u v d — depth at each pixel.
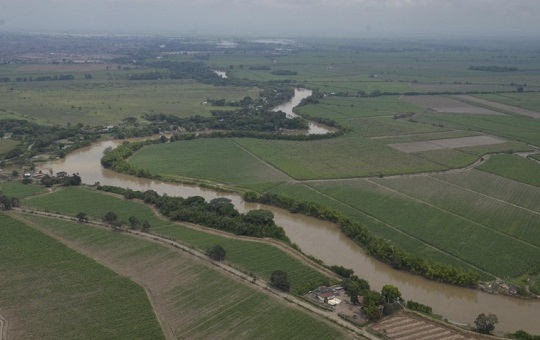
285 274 142.50
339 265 160.88
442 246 172.00
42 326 124.38
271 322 126.19
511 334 124.12
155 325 124.94
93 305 133.25
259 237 174.75
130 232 177.12
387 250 162.88
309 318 127.62
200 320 127.44
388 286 136.75
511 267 158.62
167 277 147.75
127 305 133.25
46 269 151.12
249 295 137.88
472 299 143.62
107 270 150.75
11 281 144.25
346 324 125.88
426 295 146.00
